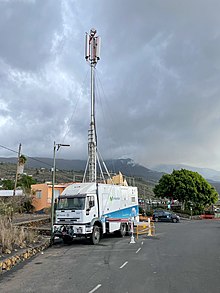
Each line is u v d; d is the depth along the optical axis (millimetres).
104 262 12258
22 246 14922
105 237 22703
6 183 46469
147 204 73250
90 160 31953
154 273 9875
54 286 8562
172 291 7676
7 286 8750
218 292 7562
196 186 63031
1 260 11070
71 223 18750
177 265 11234
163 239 20609
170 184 63406
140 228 26172
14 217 30750
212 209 73938
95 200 19891
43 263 12430
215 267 10789
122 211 23375
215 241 19188
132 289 7941
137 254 14148
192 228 31219
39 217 31719
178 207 68812
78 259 13250
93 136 32656
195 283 8484
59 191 42062
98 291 7844
